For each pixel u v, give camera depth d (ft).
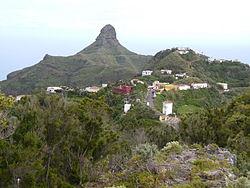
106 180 41.47
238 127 87.45
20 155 33.19
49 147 39.73
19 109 46.50
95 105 47.93
